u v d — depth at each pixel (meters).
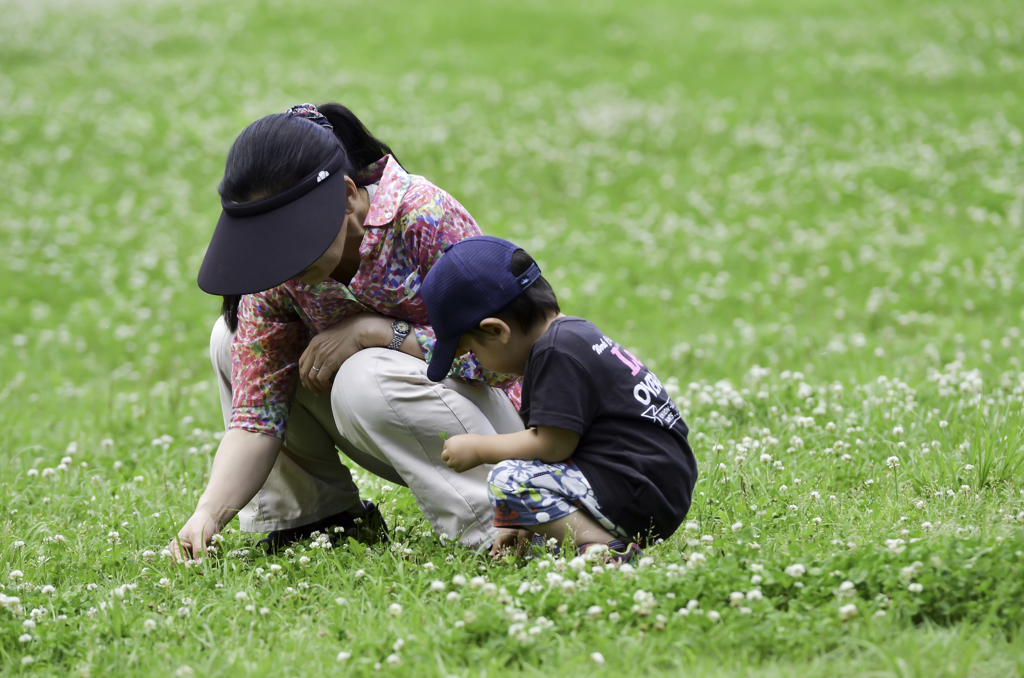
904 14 77.69
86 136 56.03
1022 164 46.19
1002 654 9.23
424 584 11.70
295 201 11.47
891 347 25.92
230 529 14.83
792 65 66.81
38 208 46.81
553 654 9.73
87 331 33.81
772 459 16.00
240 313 13.56
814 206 43.50
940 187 43.91
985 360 22.88
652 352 27.66
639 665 9.38
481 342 12.02
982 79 61.47
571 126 57.03
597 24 78.50
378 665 9.69
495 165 51.22
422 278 12.98
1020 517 12.56
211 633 10.68
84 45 75.69
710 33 75.50
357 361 12.69
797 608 10.16
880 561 10.63
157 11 86.25
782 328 29.31
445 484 12.73
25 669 10.46
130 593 12.07
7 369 30.11
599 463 11.80
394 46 74.44
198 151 54.12
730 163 50.72
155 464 19.17
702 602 10.32
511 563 11.97
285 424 13.66
